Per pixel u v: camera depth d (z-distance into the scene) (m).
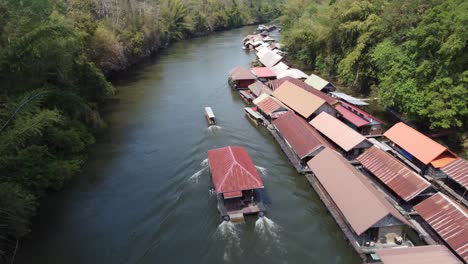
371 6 67.56
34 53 36.66
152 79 83.00
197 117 59.88
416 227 32.00
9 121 26.50
